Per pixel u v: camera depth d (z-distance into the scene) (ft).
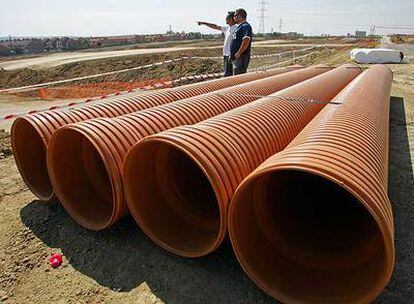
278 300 10.86
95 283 12.50
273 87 25.21
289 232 13.60
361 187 8.86
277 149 14.57
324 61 95.66
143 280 12.52
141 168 13.62
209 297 11.76
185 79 60.08
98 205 15.97
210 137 11.85
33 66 122.83
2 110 47.06
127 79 104.78
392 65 76.95
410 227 15.47
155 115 15.37
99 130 13.06
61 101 58.75
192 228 14.46
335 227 14.16
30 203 17.13
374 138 13.26
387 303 11.35
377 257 11.09
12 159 22.53
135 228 15.15
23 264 13.38
